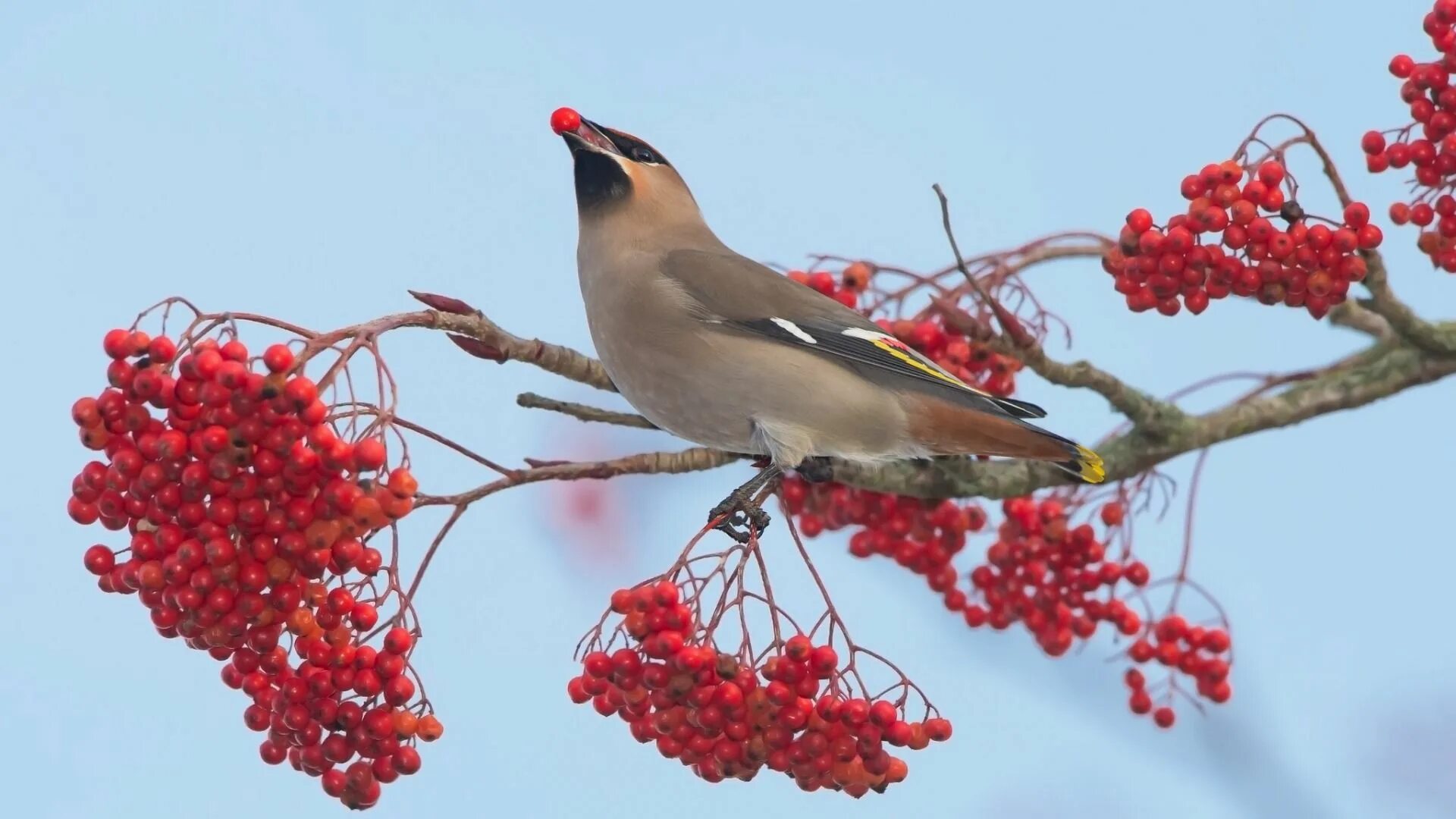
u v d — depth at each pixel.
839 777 8.51
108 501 7.90
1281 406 11.19
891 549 11.85
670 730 8.60
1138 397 11.09
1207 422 11.22
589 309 11.96
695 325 11.36
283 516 7.82
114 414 7.76
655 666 8.44
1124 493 11.66
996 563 11.69
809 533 12.02
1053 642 11.73
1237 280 9.80
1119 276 10.02
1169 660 11.43
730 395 11.25
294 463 7.68
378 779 8.38
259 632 8.00
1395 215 9.83
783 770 8.57
